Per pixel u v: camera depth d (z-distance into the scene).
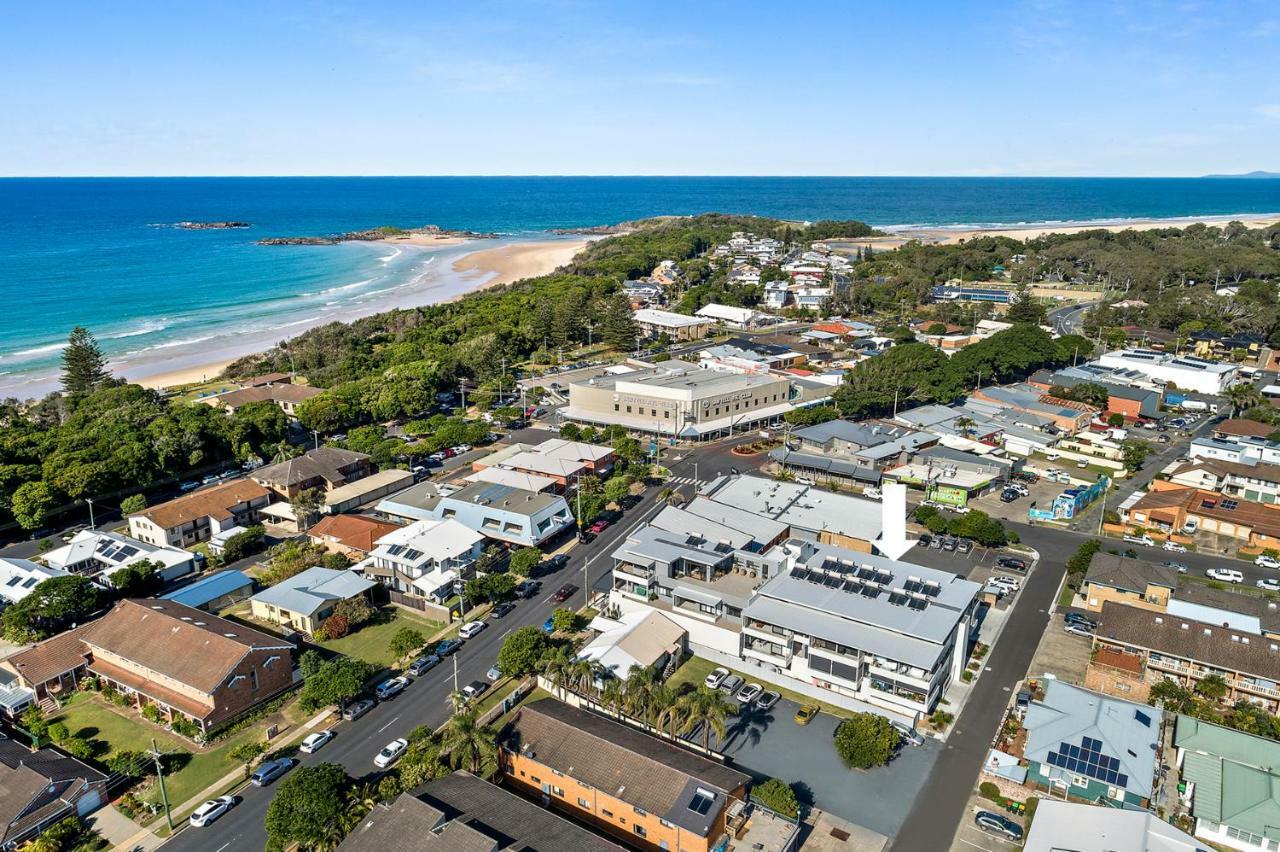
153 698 82.06
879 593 89.25
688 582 97.69
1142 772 69.00
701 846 61.53
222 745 77.88
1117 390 187.38
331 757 75.94
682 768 66.88
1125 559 105.19
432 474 151.25
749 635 89.00
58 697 85.31
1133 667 86.50
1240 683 83.06
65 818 67.25
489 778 72.44
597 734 71.50
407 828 58.75
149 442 144.00
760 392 182.38
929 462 148.12
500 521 119.56
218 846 65.38
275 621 99.62
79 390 192.38
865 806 69.69
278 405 176.25
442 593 103.88
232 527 126.69
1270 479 135.38
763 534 110.94
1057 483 146.25
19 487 126.38
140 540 122.88
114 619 91.00
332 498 133.50
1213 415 187.00
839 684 83.06
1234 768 70.50
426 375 196.75
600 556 117.81
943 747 77.25
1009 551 118.75
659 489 143.38
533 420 184.38
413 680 88.62
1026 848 62.22
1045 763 71.12
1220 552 119.25
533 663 86.25
